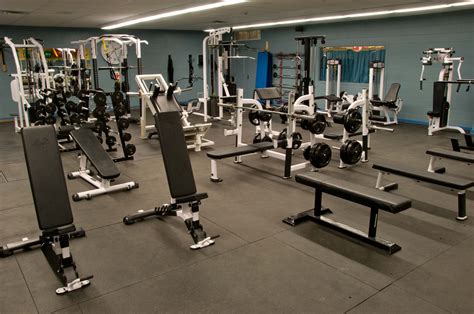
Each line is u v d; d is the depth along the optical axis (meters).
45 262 2.51
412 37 7.58
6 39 6.11
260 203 3.50
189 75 10.38
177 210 3.02
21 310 2.02
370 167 4.62
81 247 2.69
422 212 3.26
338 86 8.47
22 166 4.78
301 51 9.48
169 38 10.84
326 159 4.08
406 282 2.25
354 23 8.49
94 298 2.12
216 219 3.15
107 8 6.12
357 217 3.18
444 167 4.61
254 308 2.02
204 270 2.39
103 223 3.09
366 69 8.47
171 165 2.67
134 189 3.89
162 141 2.66
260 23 8.91
